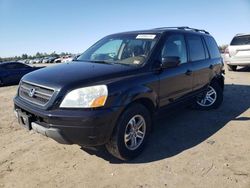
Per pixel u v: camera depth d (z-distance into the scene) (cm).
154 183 329
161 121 556
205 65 575
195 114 604
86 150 421
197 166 365
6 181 342
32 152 421
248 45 1221
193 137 468
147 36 465
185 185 322
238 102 709
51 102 335
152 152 411
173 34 489
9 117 620
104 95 336
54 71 393
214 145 432
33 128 360
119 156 372
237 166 363
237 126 520
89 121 321
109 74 367
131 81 374
